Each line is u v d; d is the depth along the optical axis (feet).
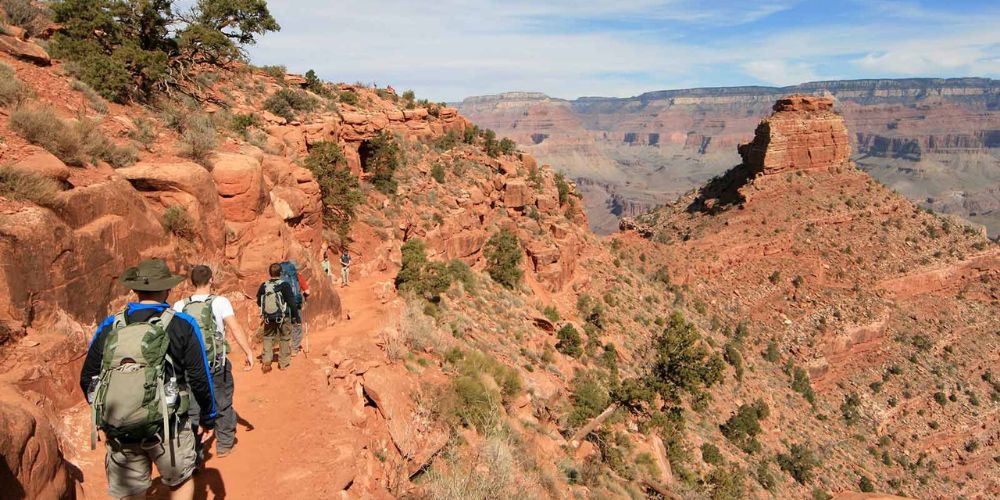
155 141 54.39
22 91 44.98
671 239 378.32
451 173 179.93
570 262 193.06
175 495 18.58
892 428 249.75
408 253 100.22
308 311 53.26
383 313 66.44
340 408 33.50
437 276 104.01
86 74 67.72
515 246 160.66
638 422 115.96
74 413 26.53
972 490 233.14
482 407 48.70
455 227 146.92
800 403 232.12
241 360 40.60
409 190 149.89
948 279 327.26
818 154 391.86
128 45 82.69
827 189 380.58
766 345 273.75
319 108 157.58
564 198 255.09
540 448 59.98
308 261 56.39
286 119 128.16
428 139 200.44
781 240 337.31
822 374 265.95
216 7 112.27
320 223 80.28
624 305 202.69
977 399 266.36
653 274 305.53
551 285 177.47
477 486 37.73
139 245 37.47
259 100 139.23
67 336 28.07
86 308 30.91
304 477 26.30
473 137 226.79
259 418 31.40
